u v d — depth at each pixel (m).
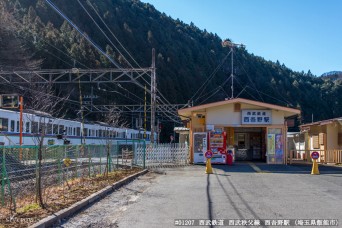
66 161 12.17
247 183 13.44
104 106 47.16
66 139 29.08
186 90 71.31
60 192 10.48
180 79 71.38
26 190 9.93
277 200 9.82
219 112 22.20
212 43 93.88
